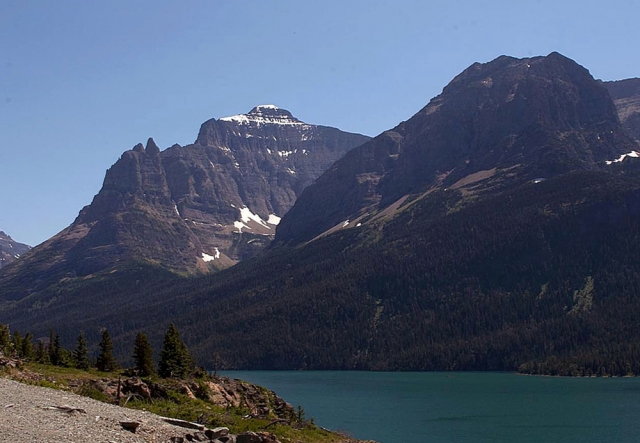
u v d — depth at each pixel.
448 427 141.25
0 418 50.03
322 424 143.25
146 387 84.25
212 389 96.81
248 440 60.72
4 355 94.81
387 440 125.50
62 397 65.12
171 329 110.75
